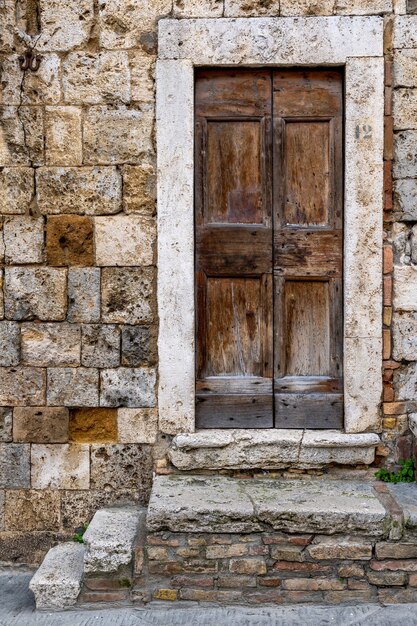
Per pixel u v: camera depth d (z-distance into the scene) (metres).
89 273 4.24
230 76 4.27
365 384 4.21
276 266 4.31
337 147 4.27
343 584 3.61
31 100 4.21
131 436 4.27
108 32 4.18
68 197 4.23
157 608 3.64
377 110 4.13
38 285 4.25
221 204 4.33
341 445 4.16
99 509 4.26
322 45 4.13
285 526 3.60
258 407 4.34
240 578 3.63
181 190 4.18
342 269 4.29
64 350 4.26
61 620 3.56
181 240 4.19
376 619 3.47
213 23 4.14
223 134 4.31
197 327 4.33
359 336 4.20
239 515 3.61
